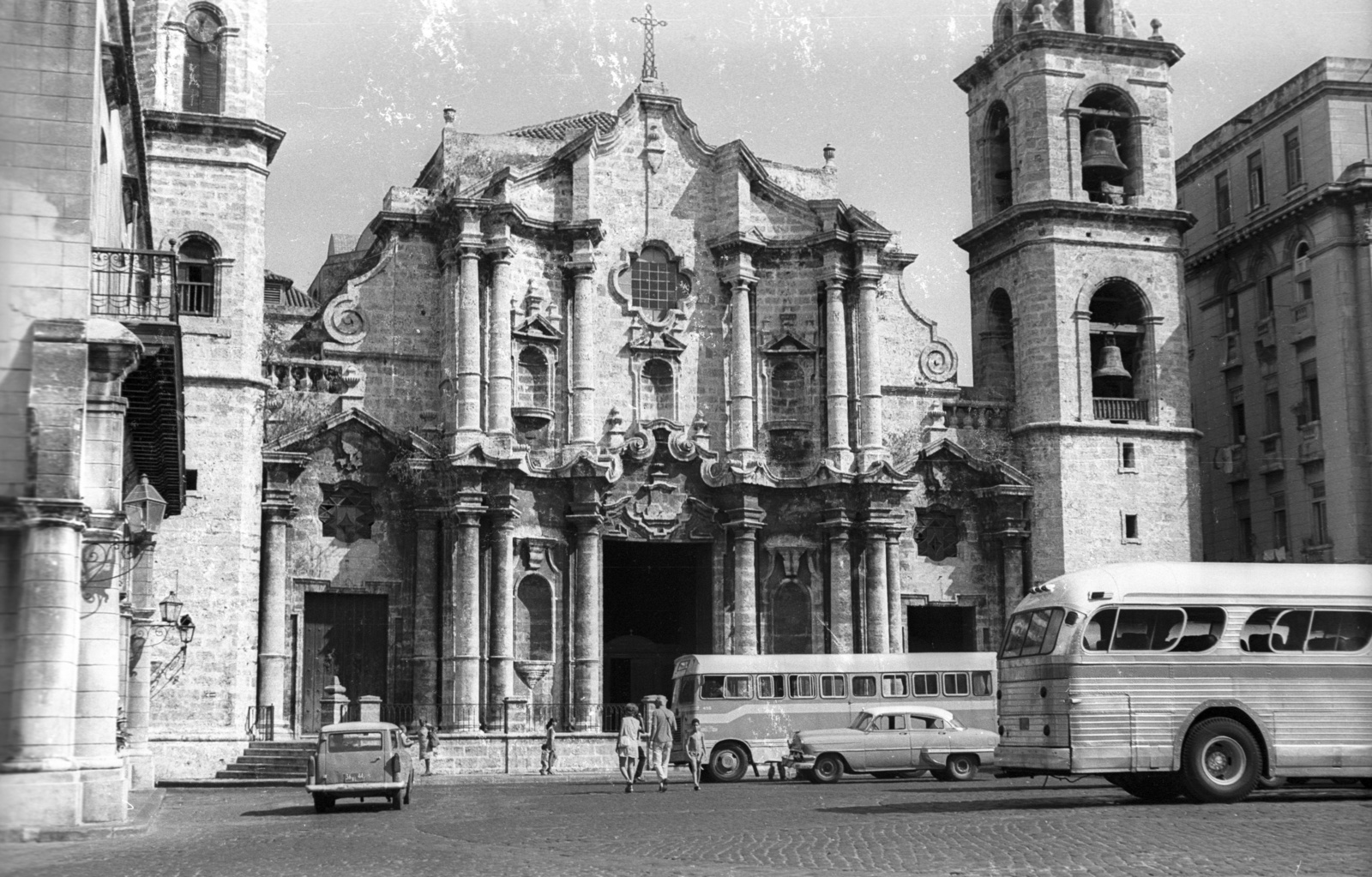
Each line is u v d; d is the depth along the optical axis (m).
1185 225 62.12
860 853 22.92
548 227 58.41
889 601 59.12
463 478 54.78
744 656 48.00
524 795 39.72
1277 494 64.25
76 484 26.19
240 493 50.06
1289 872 20.08
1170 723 29.84
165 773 47.56
